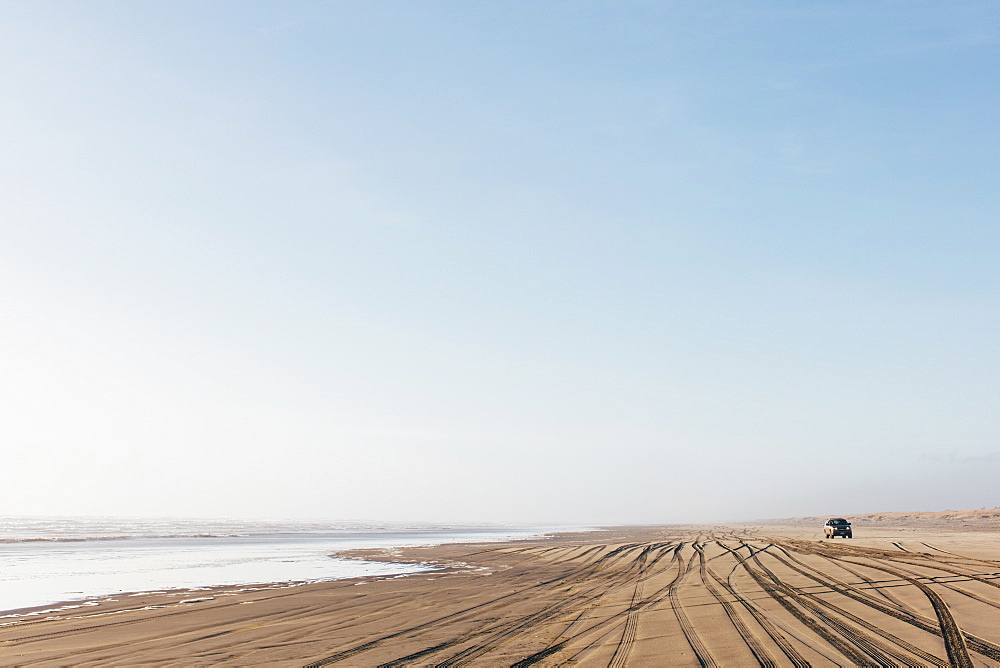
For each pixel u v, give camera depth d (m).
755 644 12.82
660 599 20.28
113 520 197.12
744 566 29.66
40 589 27.02
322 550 53.97
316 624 17.77
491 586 26.34
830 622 14.77
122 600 23.41
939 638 12.79
